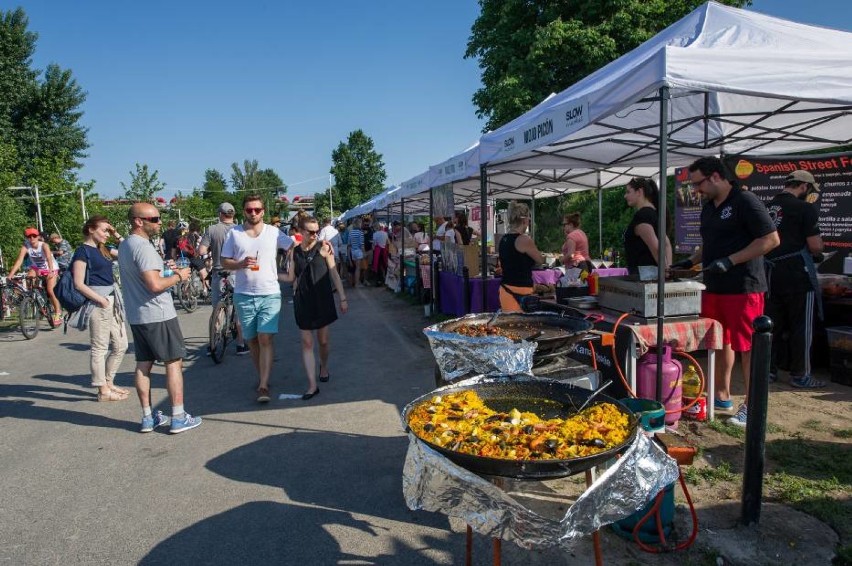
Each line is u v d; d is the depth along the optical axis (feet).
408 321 31.30
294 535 10.21
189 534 10.37
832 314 18.63
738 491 10.92
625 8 59.57
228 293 24.14
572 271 20.76
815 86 10.82
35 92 104.99
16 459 14.02
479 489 6.47
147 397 15.52
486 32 73.15
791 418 14.44
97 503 11.64
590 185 37.76
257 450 14.06
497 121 65.51
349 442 14.37
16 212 54.44
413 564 9.26
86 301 18.08
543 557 9.25
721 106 20.30
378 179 219.61
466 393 9.09
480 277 27.61
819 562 8.78
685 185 29.94
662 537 9.21
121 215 86.99
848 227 21.54
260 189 252.83
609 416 8.00
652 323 13.15
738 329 13.64
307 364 17.93
